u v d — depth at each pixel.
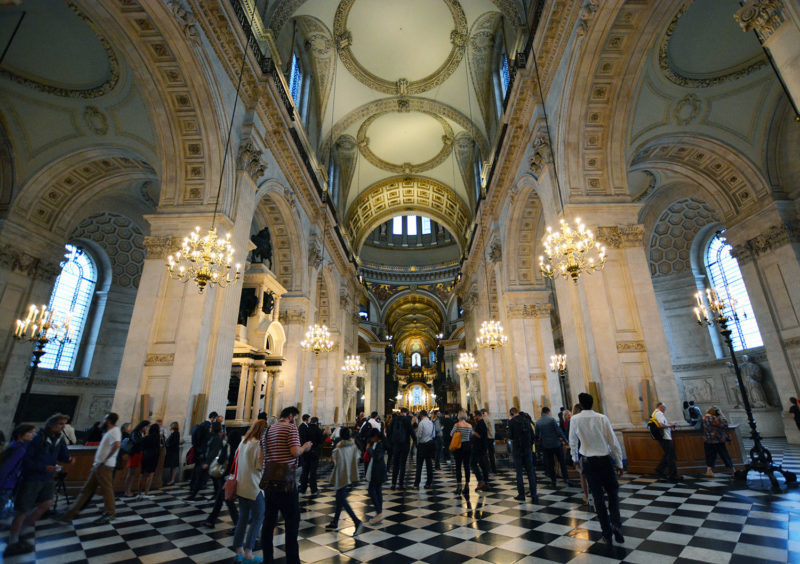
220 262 7.52
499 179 14.65
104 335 16.34
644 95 10.82
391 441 7.68
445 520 5.04
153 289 8.70
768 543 3.62
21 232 11.02
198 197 9.22
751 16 4.01
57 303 15.30
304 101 16.72
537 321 14.77
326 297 20.64
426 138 23.48
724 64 10.55
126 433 6.91
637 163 12.79
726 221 13.09
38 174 10.91
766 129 11.49
